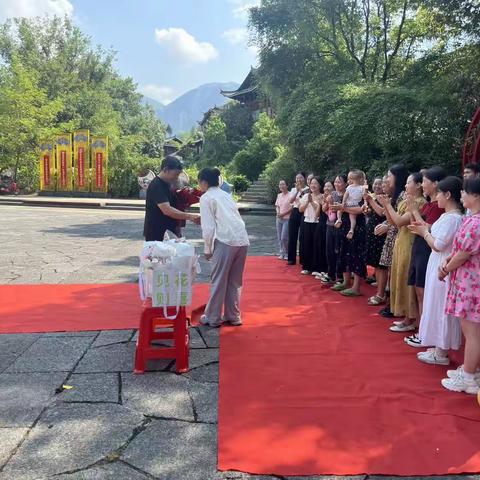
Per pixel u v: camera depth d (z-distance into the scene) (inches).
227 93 1412.4
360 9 600.7
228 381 126.1
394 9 568.4
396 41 597.3
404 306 165.8
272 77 661.3
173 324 133.2
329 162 578.6
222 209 167.6
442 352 138.6
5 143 1021.2
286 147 661.9
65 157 982.4
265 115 1075.3
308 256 266.5
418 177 160.9
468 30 404.8
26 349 149.4
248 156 1035.9
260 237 440.5
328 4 580.7
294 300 211.8
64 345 152.9
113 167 1002.1
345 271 225.1
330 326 174.1
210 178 169.8
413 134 424.2
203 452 95.4
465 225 116.6
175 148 1660.9
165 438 100.1
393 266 169.6
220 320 173.6
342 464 91.1
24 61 1378.0
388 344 155.6
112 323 175.3
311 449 95.7
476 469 90.2
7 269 273.0
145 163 1013.8
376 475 88.6
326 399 116.6
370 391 121.3
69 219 579.2
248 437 99.4
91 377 129.1
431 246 132.6
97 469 89.4
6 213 644.7
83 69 1535.4
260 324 176.2
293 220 292.2
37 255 319.3
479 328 119.0
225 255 167.5
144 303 135.7
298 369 134.6
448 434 101.6
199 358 143.8
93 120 1336.1
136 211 750.5
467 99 391.5
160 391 121.3
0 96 1022.4
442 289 135.3
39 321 177.3
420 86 477.4
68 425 104.5
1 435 100.1
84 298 210.5
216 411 111.6
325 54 644.7
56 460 91.9
